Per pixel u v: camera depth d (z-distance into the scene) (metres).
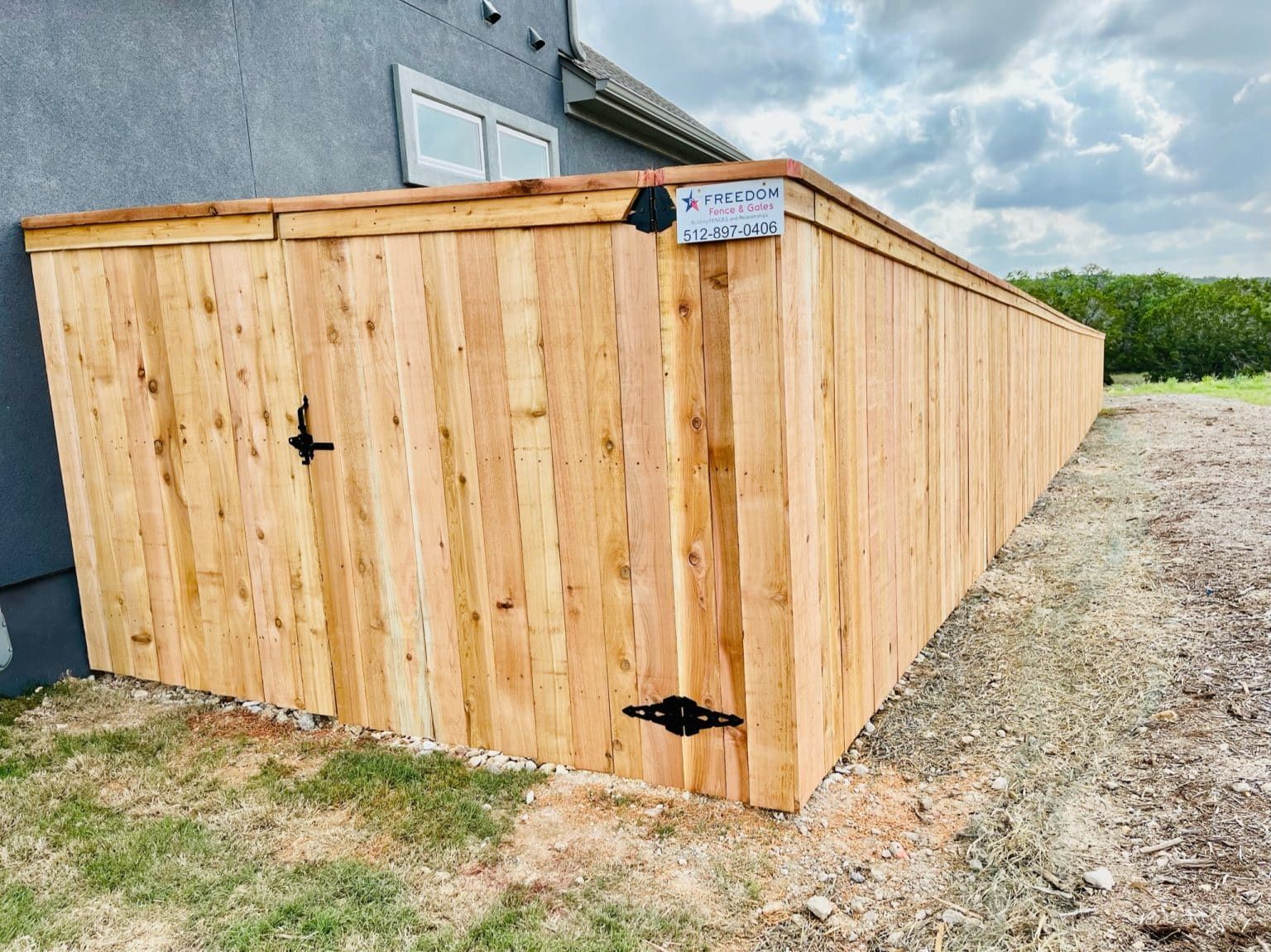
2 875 2.41
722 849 2.54
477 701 3.21
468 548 3.12
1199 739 3.17
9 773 3.05
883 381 3.49
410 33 6.44
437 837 2.61
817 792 2.89
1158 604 4.86
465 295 2.94
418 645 3.29
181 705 3.72
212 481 3.62
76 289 3.75
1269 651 3.91
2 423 3.75
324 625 3.48
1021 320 7.23
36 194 3.79
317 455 3.35
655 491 2.73
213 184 4.65
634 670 2.88
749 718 2.71
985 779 3.00
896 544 3.77
